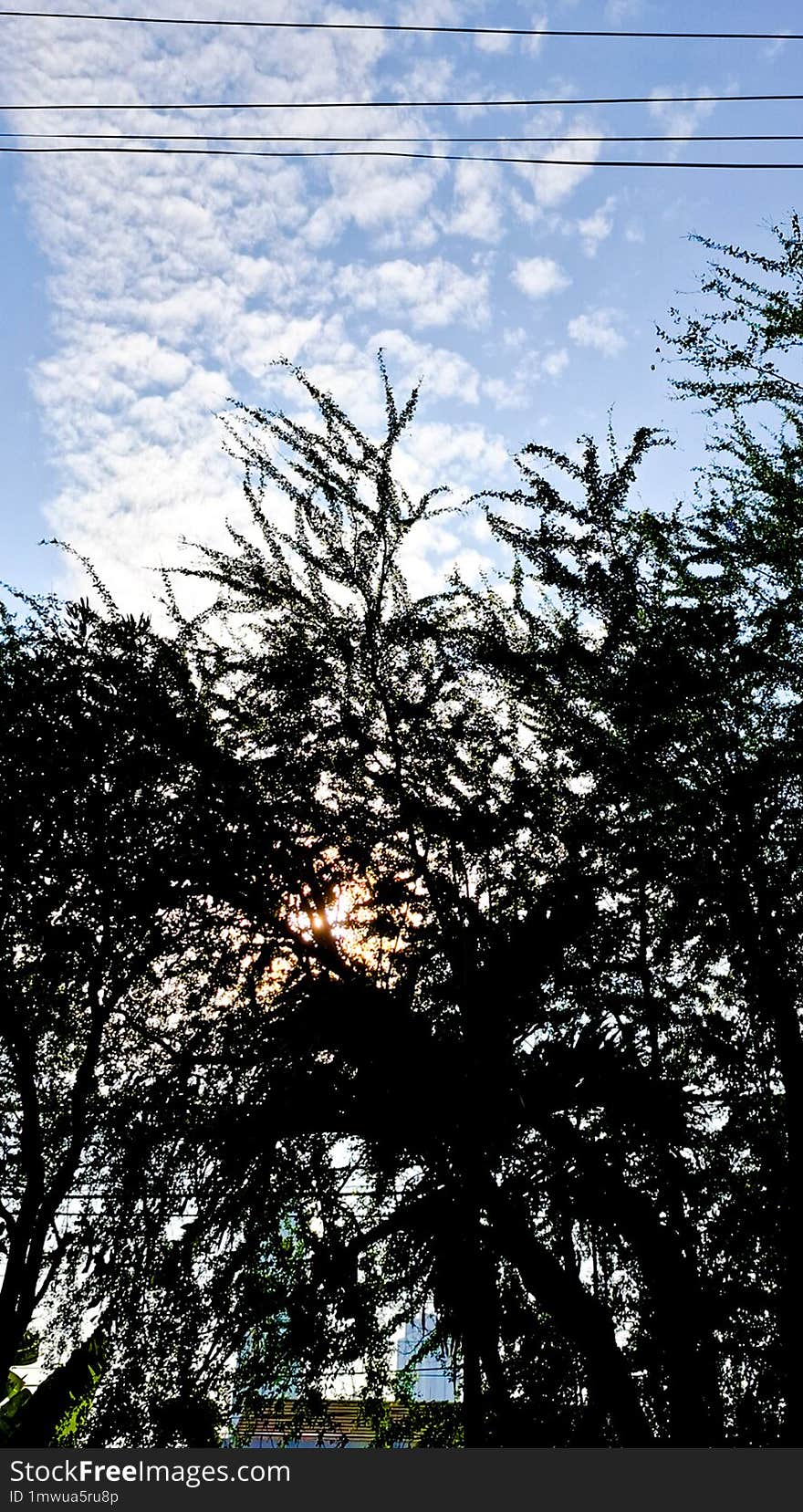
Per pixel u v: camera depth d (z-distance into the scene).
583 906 7.31
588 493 8.09
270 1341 7.41
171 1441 6.86
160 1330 7.21
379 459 8.45
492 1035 7.37
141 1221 7.49
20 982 9.15
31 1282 9.91
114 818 7.84
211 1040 8.04
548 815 7.62
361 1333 7.35
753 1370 7.33
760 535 8.14
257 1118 7.39
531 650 8.14
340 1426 8.04
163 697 7.95
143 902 7.73
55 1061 11.09
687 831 7.50
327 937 8.03
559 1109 7.21
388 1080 7.27
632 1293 8.04
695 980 8.00
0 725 7.83
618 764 7.38
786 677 7.81
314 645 8.30
